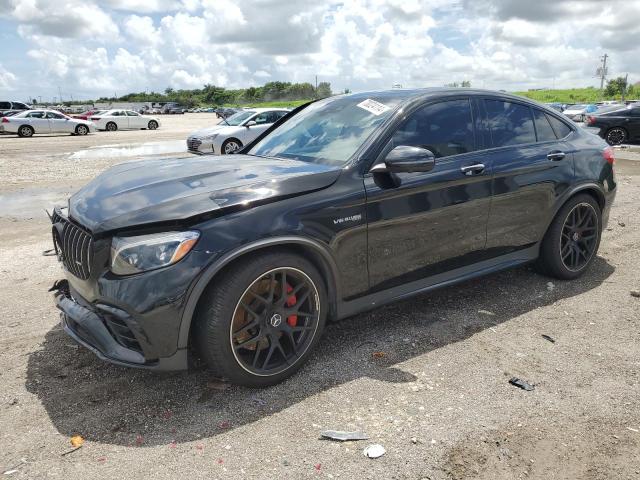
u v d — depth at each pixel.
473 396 2.95
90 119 33.19
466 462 2.43
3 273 5.12
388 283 3.51
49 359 3.43
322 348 3.53
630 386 3.05
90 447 2.57
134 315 2.67
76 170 13.45
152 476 2.36
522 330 3.77
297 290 3.10
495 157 3.98
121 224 2.73
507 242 4.17
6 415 2.83
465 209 3.78
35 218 7.80
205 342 2.83
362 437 2.60
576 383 3.09
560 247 4.54
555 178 4.34
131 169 3.61
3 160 15.84
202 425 2.73
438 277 3.81
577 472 2.38
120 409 2.88
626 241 5.96
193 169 3.43
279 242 2.91
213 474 2.37
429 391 3.00
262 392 3.02
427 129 3.71
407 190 3.44
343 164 3.35
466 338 3.65
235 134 15.16
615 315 4.02
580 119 22.44
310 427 2.70
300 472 2.38
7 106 35.50
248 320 2.98
